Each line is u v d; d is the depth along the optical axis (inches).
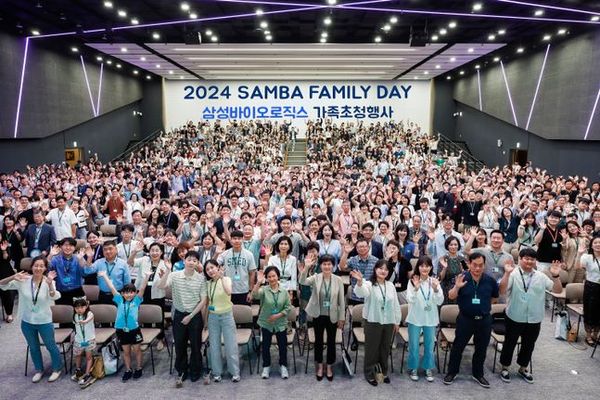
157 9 524.7
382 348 195.3
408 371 205.8
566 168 650.2
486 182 538.6
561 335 236.5
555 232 267.3
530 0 483.8
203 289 196.1
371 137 1037.8
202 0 483.2
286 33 650.2
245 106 1123.3
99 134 885.2
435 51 759.1
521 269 193.0
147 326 222.8
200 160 875.4
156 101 1115.3
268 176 658.8
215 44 703.7
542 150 722.8
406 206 331.0
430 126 1140.5
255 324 230.8
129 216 393.4
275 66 909.8
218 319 193.5
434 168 762.8
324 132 1061.1
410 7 513.7
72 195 407.5
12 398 184.4
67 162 753.0
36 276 194.4
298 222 287.6
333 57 808.9
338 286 194.7
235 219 308.0
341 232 321.4
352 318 213.9
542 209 349.7
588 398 184.1
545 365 210.8
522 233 296.0
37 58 645.9
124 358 198.5
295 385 194.4
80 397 184.7
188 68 942.4
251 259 222.7
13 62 588.7
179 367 195.0
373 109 1131.3
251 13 532.1
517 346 228.2
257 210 328.8
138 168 757.3
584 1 474.0
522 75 775.7
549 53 685.3
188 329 194.9
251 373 205.2
